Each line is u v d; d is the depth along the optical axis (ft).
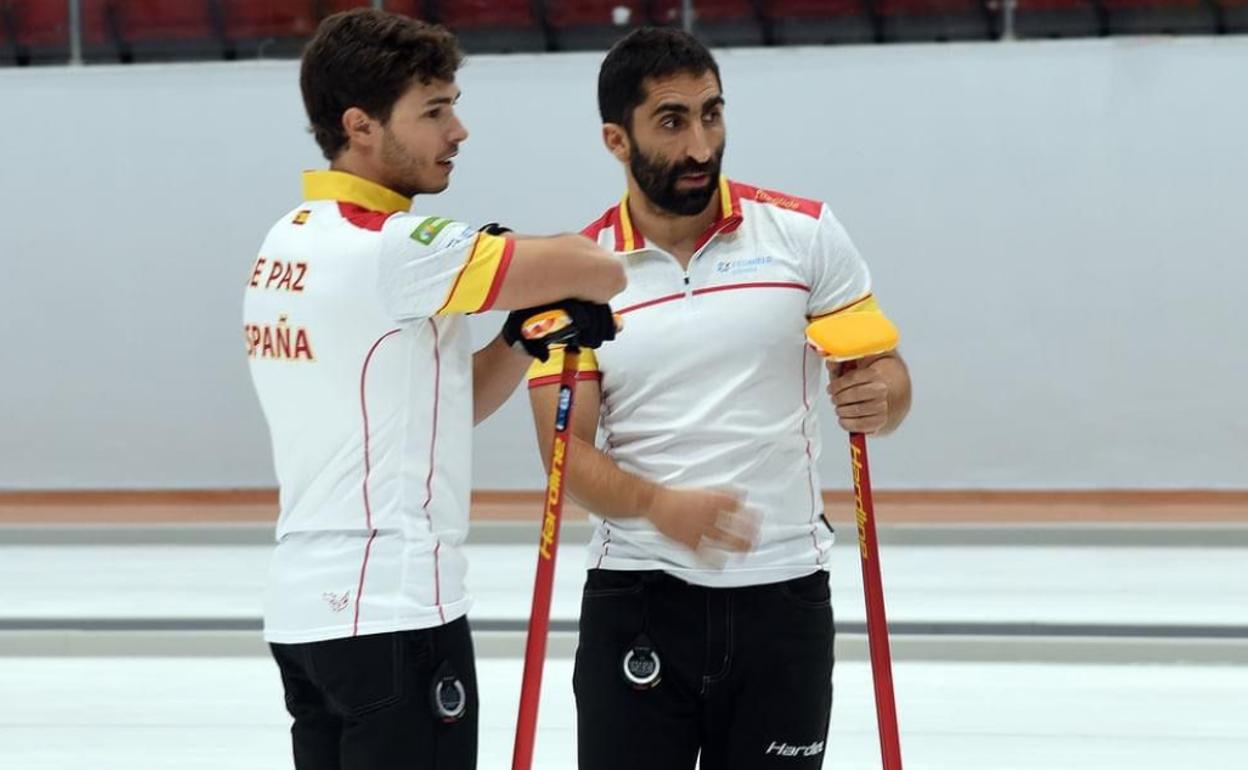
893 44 72.02
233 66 74.13
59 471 75.61
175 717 39.11
